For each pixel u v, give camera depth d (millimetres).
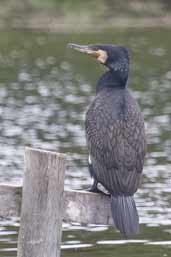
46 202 7141
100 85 8398
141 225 12859
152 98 26250
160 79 30547
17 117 22812
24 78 30703
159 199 14375
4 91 27672
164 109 24234
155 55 36688
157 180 15703
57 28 44062
